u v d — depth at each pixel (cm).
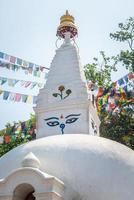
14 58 1783
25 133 1922
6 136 1897
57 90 1647
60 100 1619
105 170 1080
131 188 1052
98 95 1959
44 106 1622
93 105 1648
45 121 1600
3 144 2422
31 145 1220
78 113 1574
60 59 1734
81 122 1554
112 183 1052
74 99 1596
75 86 1630
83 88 1616
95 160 1107
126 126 2205
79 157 1113
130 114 2223
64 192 1030
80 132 1534
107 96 1981
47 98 1642
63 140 1204
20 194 1039
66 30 1848
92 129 1611
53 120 1589
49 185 991
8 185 1028
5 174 1131
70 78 1658
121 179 1067
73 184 1049
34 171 1014
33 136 2302
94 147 1159
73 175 1067
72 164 1095
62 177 1066
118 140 2192
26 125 1895
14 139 2073
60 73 1689
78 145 1163
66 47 1769
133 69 2284
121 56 2345
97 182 1050
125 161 1134
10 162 1175
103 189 1038
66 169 1084
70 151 1138
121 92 1958
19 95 1755
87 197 1027
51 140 1220
